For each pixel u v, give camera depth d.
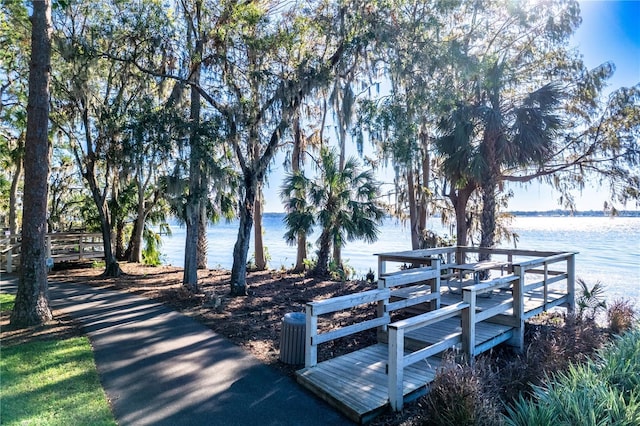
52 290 9.20
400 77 8.75
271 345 5.35
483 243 9.57
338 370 4.31
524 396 3.71
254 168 8.89
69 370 4.28
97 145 11.02
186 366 4.52
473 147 9.38
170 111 8.34
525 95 9.76
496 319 5.82
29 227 6.11
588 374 3.26
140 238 15.42
